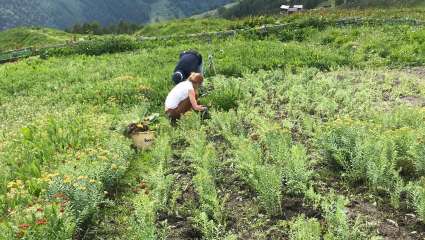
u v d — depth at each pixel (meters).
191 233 4.60
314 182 5.16
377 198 4.81
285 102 8.54
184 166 6.04
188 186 5.51
